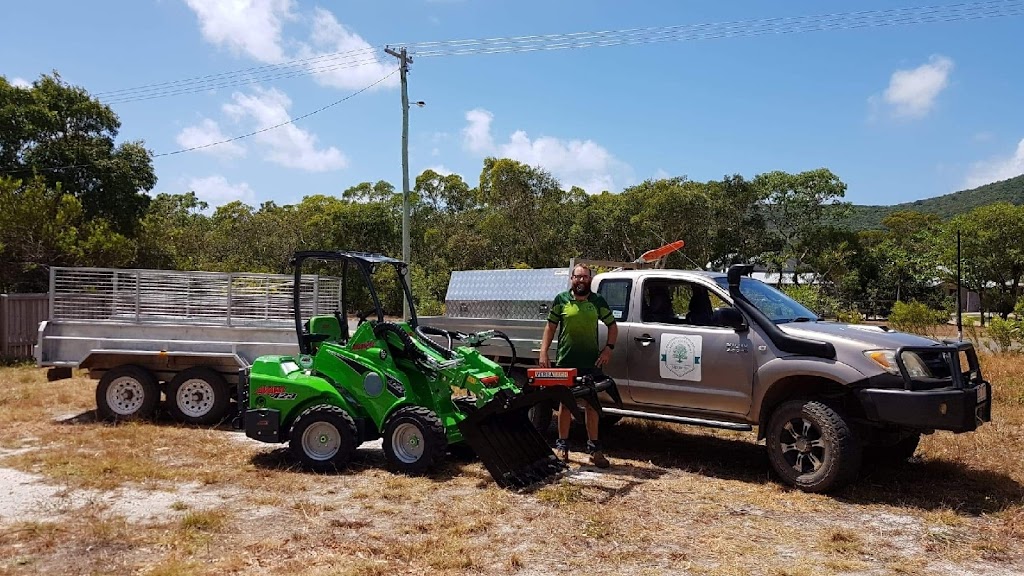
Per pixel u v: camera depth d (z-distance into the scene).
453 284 9.77
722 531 5.11
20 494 5.86
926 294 59.41
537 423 7.92
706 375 6.72
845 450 5.85
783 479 6.23
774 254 59.50
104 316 9.21
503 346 8.35
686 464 7.03
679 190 46.69
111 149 28.56
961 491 6.11
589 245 48.28
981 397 6.07
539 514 5.43
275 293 9.38
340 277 9.77
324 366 7.01
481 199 54.28
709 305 7.12
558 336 7.77
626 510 5.55
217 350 8.98
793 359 6.24
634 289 7.40
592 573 4.35
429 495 5.89
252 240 48.56
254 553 4.58
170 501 5.73
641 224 47.00
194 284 9.22
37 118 26.53
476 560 4.51
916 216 76.25
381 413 6.77
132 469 6.55
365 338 6.92
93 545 4.72
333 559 4.49
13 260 20.12
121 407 9.12
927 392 5.69
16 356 16.95
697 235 47.44
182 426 8.77
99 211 27.33
